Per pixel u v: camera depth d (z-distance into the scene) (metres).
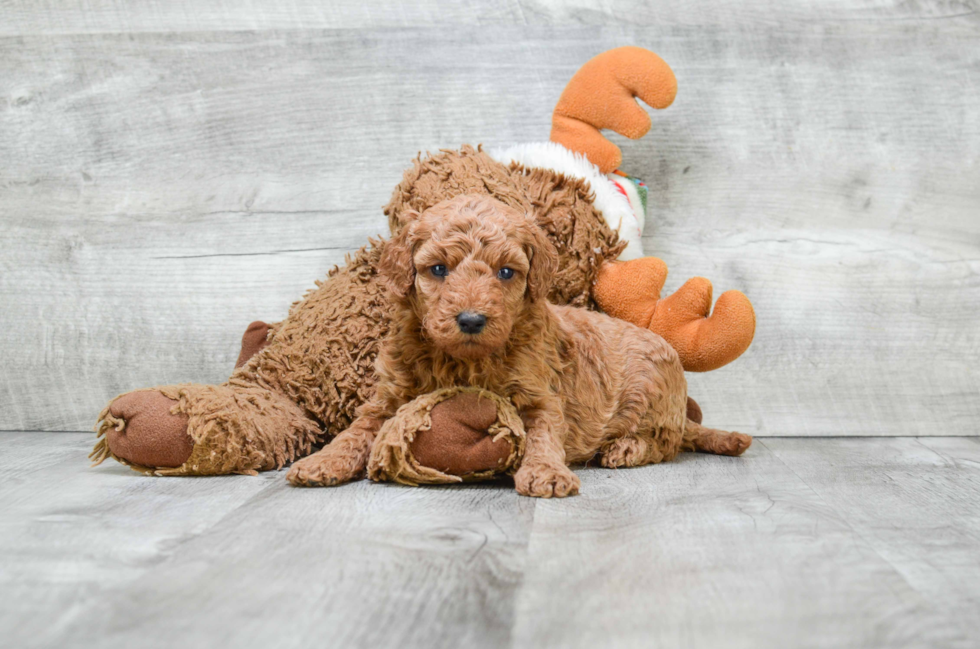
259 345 2.39
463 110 2.73
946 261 2.74
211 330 2.74
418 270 1.79
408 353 1.89
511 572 1.22
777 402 2.75
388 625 1.03
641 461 2.14
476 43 2.73
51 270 2.73
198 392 1.94
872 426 2.74
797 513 1.60
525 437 1.82
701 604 1.11
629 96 2.48
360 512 1.56
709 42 2.72
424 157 2.72
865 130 2.74
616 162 2.52
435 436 1.78
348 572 1.21
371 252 2.34
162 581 1.17
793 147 2.74
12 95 2.72
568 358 2.05
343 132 2.73
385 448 1.78
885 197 2.75
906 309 2.74
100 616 1.05
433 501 1.67
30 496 1.70
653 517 1.55
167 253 2.74
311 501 1.65
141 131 2.73
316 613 1.06
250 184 2.73
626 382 2.14
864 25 2.72
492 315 1.69
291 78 2.72
